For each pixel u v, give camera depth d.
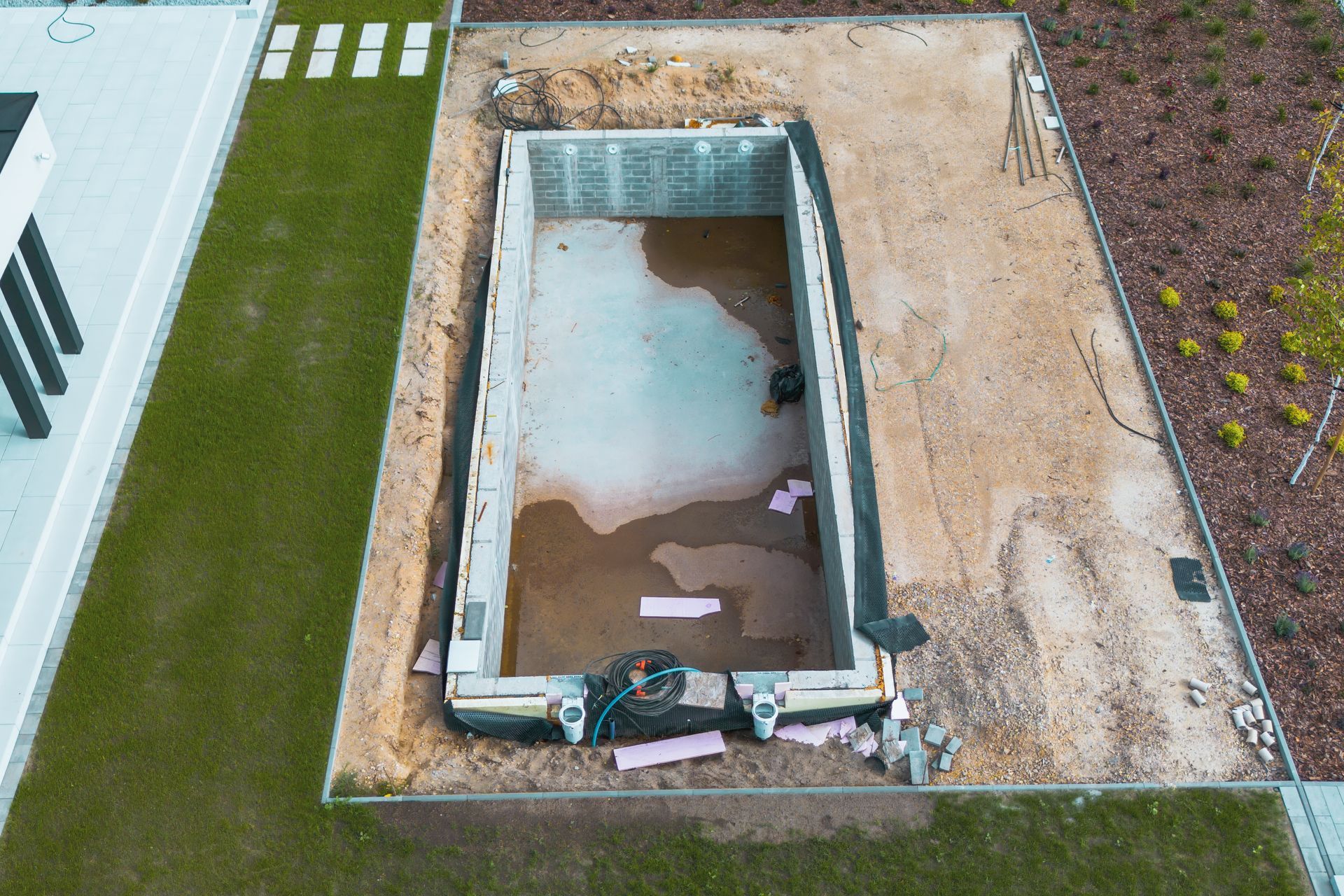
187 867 12.66
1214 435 16.78
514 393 17.44
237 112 21.16
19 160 13.48
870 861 12.77
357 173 20.11
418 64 22.17
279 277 18.48
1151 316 18.23
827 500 16.05
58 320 16.23
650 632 15.93
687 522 17.06
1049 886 12.58
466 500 15.48
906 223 19.70
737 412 18.36
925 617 14.92
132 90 20.81
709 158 20.33
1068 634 14.80
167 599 14.78
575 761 13.84
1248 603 15.05
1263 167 20.34
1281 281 18.62
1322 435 16.73
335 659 14.36
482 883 12.62
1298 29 23.11
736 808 13.21
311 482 16.03
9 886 12.51
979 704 14.13
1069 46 22.88
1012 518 15.96
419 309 18.16
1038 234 19.52
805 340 18.34
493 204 20.22
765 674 14.00
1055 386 17.41
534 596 16.30
